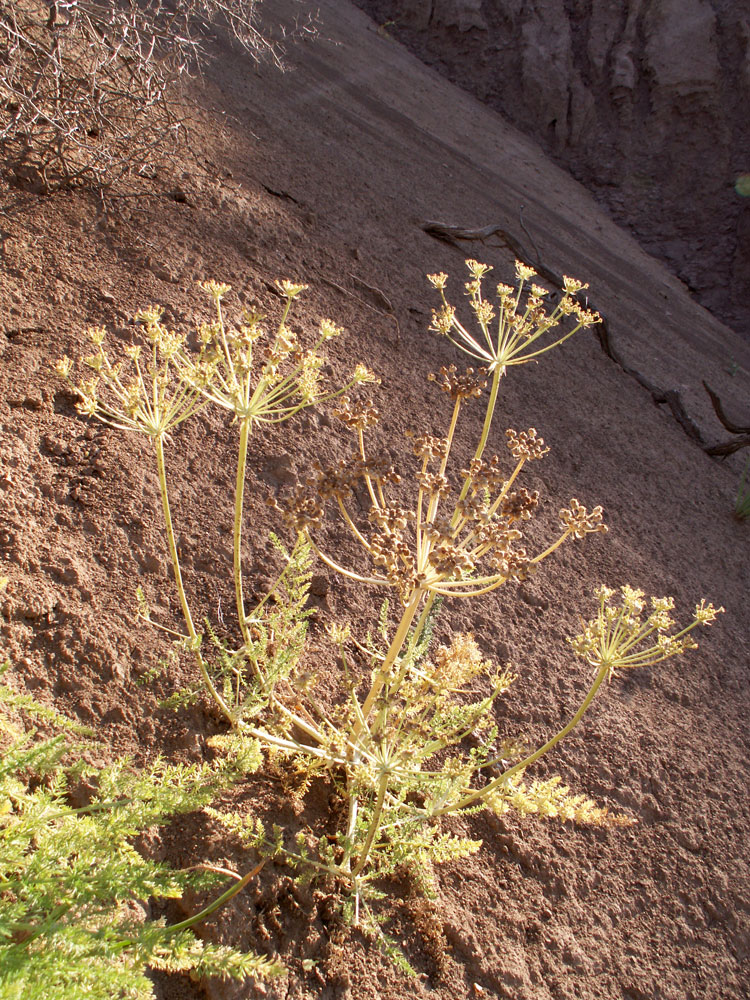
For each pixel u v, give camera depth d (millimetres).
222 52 8109
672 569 4465
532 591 3758
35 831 1698
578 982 2477
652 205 13578
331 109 8961
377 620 3188
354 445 3924
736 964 2760
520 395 5238
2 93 3918
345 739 2311
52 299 3588
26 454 2945
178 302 3961
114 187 4395
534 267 7129
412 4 14906
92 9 4918
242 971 1632
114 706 2426
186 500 3174
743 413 7508
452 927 2400
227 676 2338
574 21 14695
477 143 11992
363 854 2164
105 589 2707
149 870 1623
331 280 5000
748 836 3170
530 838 2781
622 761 3213
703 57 13609
